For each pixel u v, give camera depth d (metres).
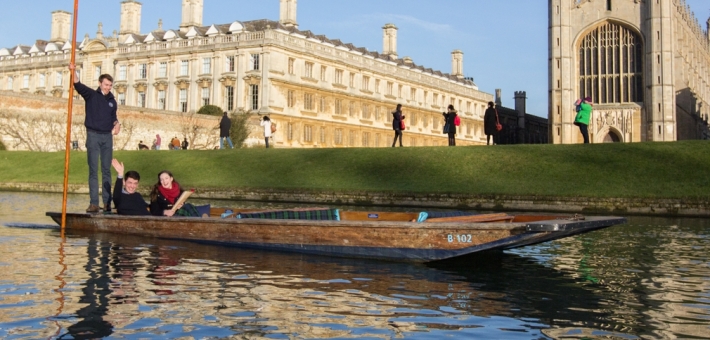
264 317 6.58
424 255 9.79
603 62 66.56
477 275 9.14
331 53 72.50
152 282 8.13
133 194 13.31
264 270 9.15
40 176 34.50
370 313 6.84
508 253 11.45
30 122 47.28
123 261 9.60
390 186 26.30
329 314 6.76
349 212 12.50
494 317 6.77
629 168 24.80
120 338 5.79
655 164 24.70
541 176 25.36
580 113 28.11
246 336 5.92
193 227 11.62
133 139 52.88
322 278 8.66
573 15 67.25
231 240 11.23
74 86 13.07
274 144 63.22
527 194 23.36
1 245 11.04
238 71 63.84
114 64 71.06
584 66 67.25
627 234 14.82
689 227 16.69
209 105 61.94
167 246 11.20
